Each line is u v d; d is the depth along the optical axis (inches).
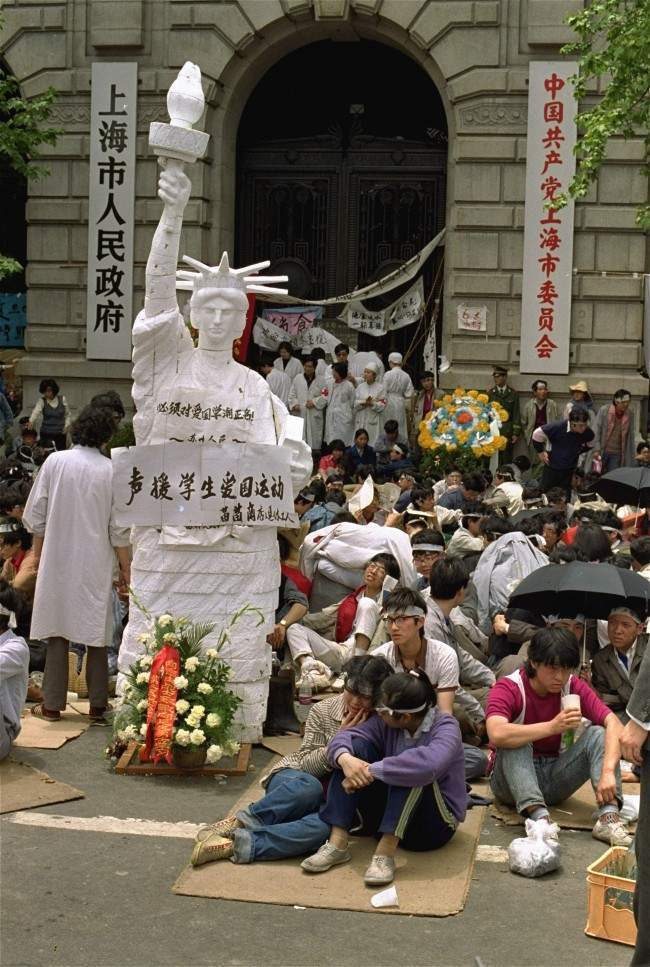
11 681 318.0
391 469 720.3
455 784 269.0
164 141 311.7
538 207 794.8
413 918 240.2
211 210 842.2
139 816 286.8
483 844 277.6
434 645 298.4
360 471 605.9
